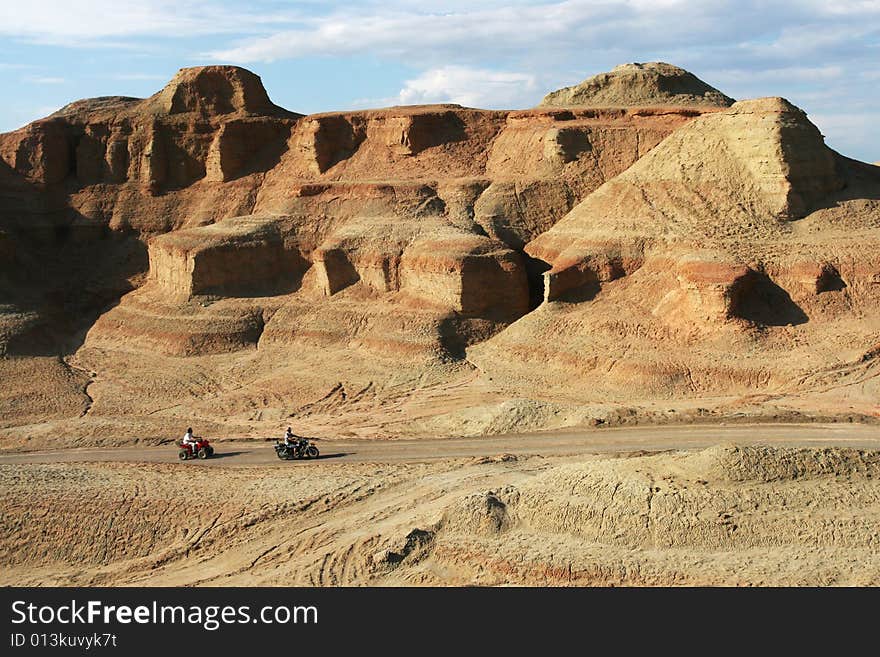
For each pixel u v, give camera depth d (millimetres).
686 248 59312
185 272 73812
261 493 37156
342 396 58781
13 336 69250
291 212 79062
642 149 76000
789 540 28062
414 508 34906
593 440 41281
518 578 28703
